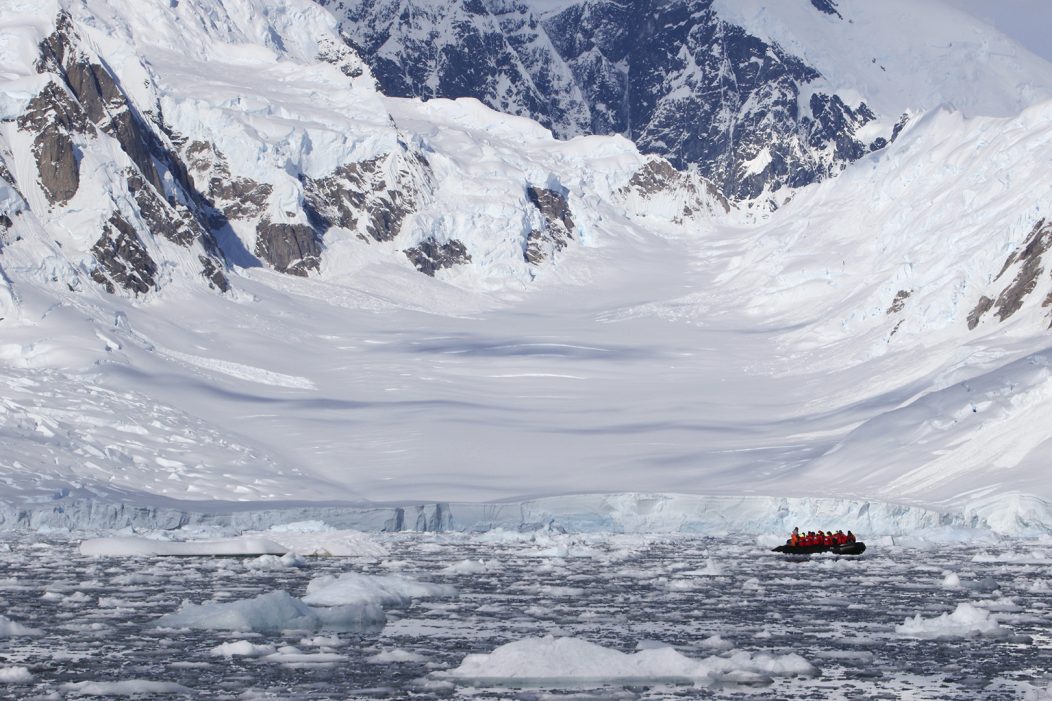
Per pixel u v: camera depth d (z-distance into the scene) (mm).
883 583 83812
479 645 56031
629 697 44938
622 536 149875
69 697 44875
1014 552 117000
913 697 45156
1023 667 50531
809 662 50344
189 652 53469
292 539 112625
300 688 46375
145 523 148875
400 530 156750
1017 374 182000
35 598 72125
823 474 178625
